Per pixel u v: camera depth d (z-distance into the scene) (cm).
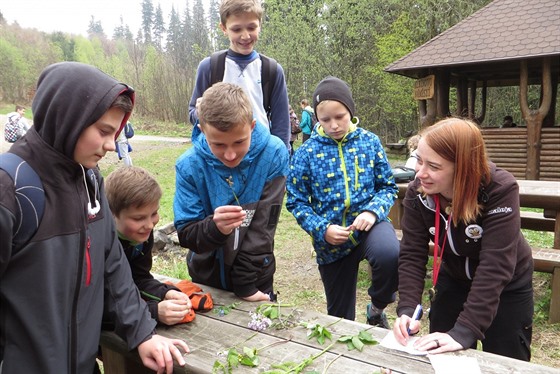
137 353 165
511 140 956
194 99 307
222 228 176
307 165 259
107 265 163
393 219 460
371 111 2045
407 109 1917
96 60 4422
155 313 179
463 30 1037
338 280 262
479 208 174
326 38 1864
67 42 4925
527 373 139
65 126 130
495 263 168
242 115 171
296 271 471
